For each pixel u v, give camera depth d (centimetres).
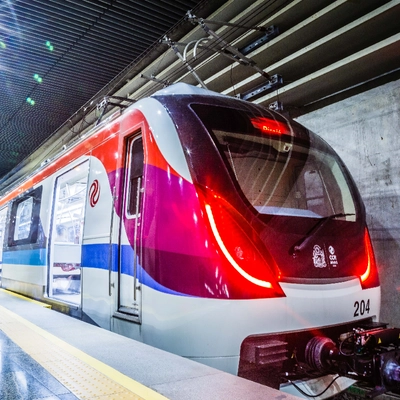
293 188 385
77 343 323
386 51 489
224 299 294
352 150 583
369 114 565
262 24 555
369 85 577
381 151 547
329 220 375
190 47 656
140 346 313
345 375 333
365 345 312
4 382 233
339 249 368
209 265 300
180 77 732
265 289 308
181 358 280
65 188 653
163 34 668
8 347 312
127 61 765
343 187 425
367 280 378
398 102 532
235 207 323
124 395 214
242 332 296
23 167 1576
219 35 596
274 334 310
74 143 575
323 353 324
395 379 308
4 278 851
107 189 439
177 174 332
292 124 427
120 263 391
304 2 503
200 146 338
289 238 339
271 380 323
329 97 633
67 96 929
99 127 500
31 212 720
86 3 586
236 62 624
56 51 727
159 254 328
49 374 247
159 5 588
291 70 601
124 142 418
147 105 391
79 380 237
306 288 329
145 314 338
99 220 445
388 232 533
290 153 399
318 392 346
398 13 454
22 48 715
